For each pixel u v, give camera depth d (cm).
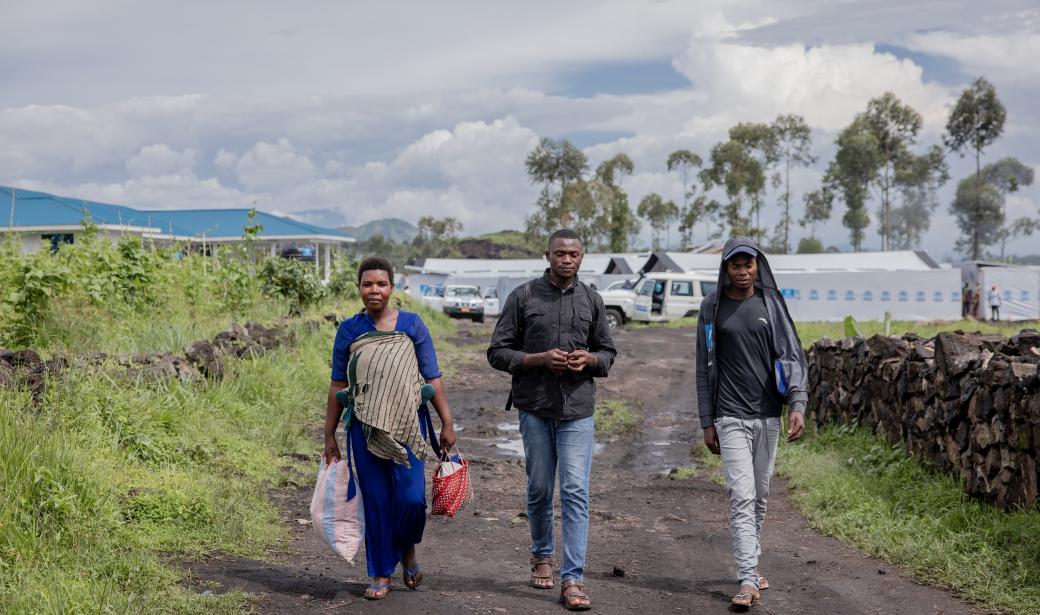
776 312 488
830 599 480
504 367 478
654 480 863
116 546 468
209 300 1436
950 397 685
